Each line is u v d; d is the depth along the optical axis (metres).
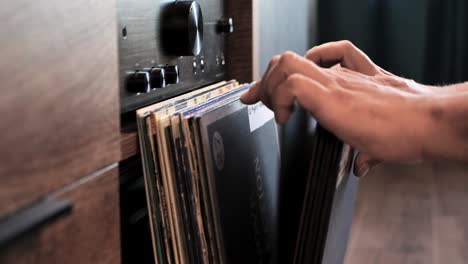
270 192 0.73
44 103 0.32
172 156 0.50
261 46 0.97
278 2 1.19
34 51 0.31
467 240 1.80
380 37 2.53
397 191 2.28
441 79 2.58
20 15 0.30
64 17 0.35
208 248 0.53
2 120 0.29
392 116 0.44
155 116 0.49
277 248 0.77
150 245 0.60
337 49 0.63
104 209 0.42
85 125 0.38
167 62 0.61
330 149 0.47
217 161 0.53
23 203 0.31
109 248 0.43
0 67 0.28
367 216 2.02
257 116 0.69
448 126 0.44
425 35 2.51
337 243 0.64
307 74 0.46
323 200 0.47
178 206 0.51
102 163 0.41
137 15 0.54
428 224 1.94
